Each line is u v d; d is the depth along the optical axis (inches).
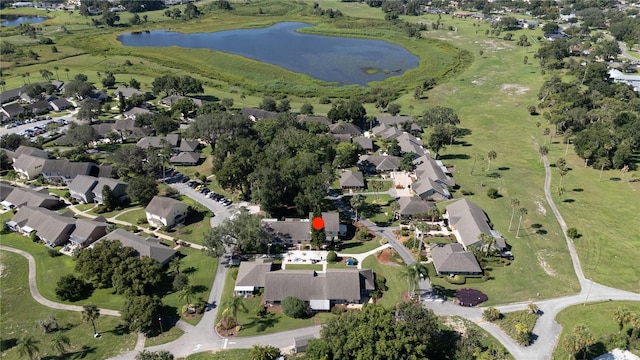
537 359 3941.9
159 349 4136.3
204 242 5226.4
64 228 5684.1
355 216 6289.4
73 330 4372.5
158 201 6122.1
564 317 4407.0
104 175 7155.5
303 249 5585.6
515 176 7367.1
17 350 3976.4
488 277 5002.5
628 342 4069.9
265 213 6328.7
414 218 6181.1
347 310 4557.1
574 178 7253.9
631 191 6776.6
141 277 4773.6
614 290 4763.8
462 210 5984.3
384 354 3575.3
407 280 4980.3
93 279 5009.8
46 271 5201.8
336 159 7623.0
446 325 4330.7
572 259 5280.5
